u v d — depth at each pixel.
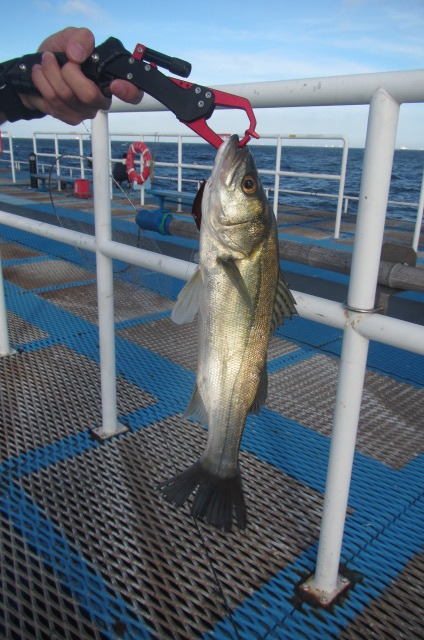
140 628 1.14
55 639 1.11
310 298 1.15
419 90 0.90
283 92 1.09
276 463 1.73
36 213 5.97
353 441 1.13
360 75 0.97
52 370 2.32
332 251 1.46
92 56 0.86
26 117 1.04
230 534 1.41
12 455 1.72
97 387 2.18
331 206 11.49
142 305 3.27
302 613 1.20
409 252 1.35
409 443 1.88
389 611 1.21
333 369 2.47
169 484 0.97
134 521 1.44
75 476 1.62
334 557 1.21
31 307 3.11
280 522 1.47
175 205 6.94
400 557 1.37
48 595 1.21
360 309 1.06
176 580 1.26
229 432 0.95
